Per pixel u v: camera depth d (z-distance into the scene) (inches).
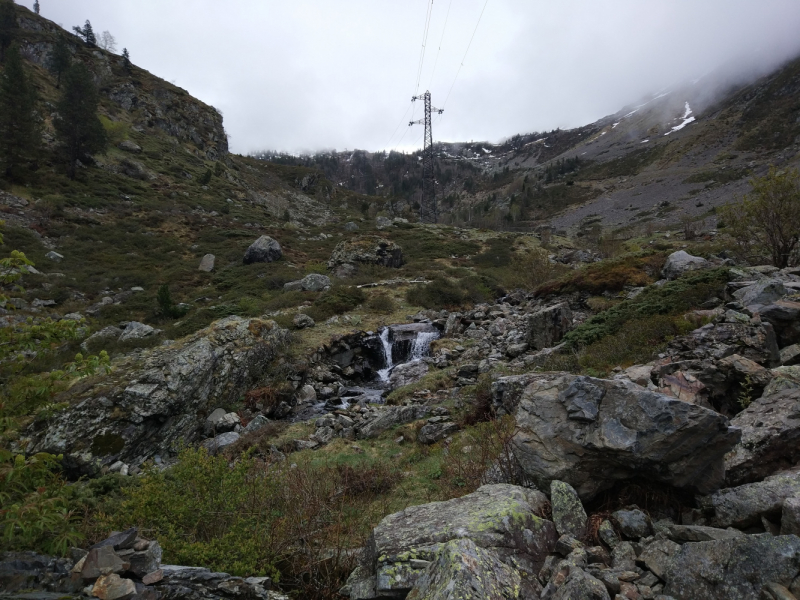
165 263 1304.1
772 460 164.6
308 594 161.6
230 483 189.0
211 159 3181.6
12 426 131.0
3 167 1552.7
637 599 120.3
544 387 204.1
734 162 4542.3
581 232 3238.2
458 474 259.3
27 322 146.2
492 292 1100.5
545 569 136.6
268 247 1378.0
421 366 636.7
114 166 2086.6
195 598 129.0
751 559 110.3
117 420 415.8
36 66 2541.8
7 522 116.0
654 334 386.3
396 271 1295.5
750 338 283.0
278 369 610.5
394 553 146.3
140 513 176.4
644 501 167.3
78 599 109.3
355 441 396.2
